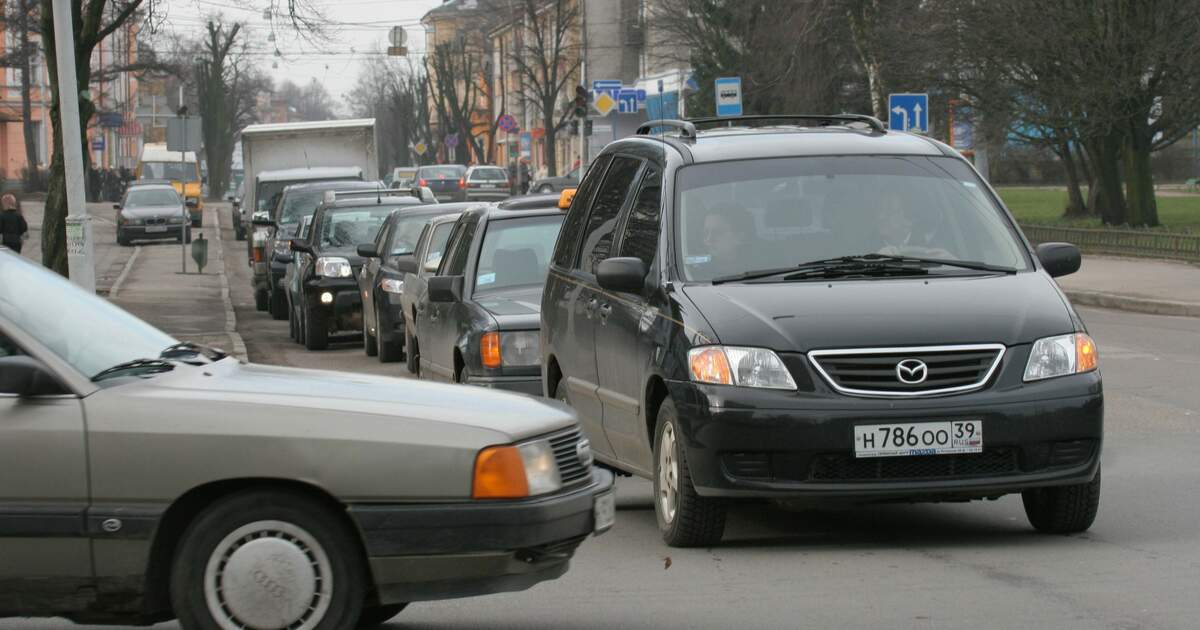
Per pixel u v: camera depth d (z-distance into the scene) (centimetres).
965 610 1944
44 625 1941
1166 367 4909
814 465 2238
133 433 1648
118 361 1773
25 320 1752
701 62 16325
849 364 2255
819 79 14488
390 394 1761
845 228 2561
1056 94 11350
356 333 7412
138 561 1647
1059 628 1845
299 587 1655
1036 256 2588
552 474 1730
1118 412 3956
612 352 2639
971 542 2406
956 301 2347
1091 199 14012
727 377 2261
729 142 2745
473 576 1670
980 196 2659
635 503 2903
